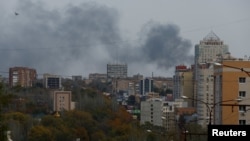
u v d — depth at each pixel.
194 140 129.12
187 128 126.94
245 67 147.62
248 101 146.62
